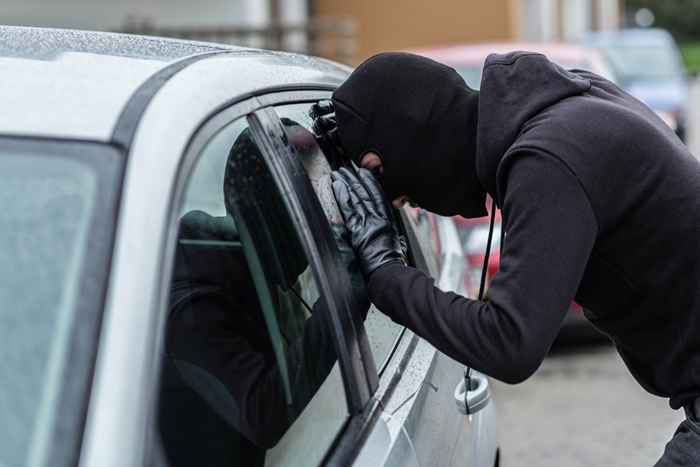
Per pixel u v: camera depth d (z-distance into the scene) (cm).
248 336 184
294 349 195
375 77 221
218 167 182
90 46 206
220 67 202
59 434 139
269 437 180
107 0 1281
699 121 2283
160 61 194
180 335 165
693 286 206
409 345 256
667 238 204
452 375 273
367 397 214
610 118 202
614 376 621
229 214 184
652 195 202
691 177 205
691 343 210
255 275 190
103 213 155
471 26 1516
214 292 177
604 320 221
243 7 1320
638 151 201
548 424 552
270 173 203
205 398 167
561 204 192
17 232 156
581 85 213
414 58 223
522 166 196
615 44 1670
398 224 280
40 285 151
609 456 510
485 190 223
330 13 1515
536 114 206
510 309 192
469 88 226
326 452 192
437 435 237
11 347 147
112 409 139
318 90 253
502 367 194
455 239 384
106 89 175
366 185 219
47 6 1243
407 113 219
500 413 572
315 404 196
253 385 180
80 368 143
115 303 147
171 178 162
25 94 173
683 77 1641
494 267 547
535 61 212
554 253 191
